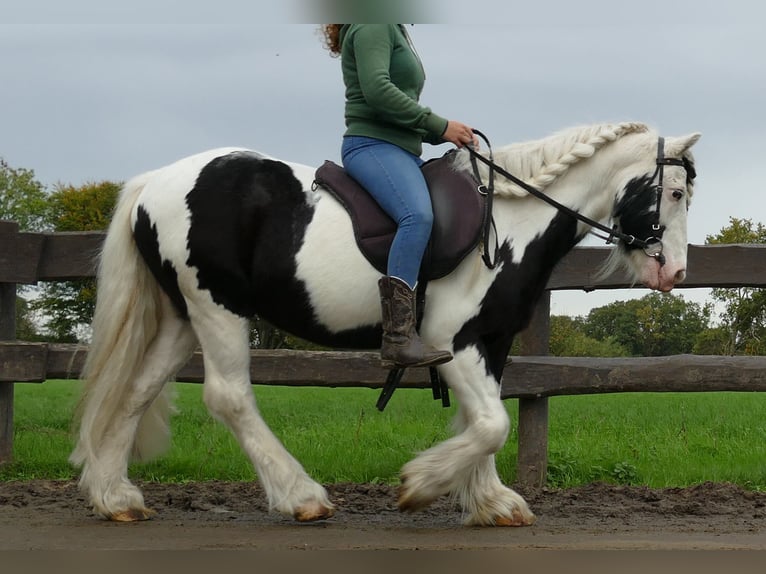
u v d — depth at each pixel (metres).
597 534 4.84
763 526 5.12
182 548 4.37
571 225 5.04
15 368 6.95
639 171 4.95
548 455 7.05
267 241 4.88
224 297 4.93
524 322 4.98
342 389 19.83
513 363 6.55
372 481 6.68
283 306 4.94
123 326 5.06
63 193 47.34
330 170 5.00
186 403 14.24
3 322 7.09
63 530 4.84
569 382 6.52
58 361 6.98
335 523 5.17
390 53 4.92
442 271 4.76
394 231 4.82
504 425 4.74
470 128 4.91
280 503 4.91
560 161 4.96
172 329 5.20
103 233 6.99
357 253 4.83
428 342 4.82
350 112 4.98
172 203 4.94
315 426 10.38
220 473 6.83
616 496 6.10
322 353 6.71
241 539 4.61
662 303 32.66
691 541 4.66
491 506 5.03
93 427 5.07
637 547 4.46
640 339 32.50
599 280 5.94
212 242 4.87
